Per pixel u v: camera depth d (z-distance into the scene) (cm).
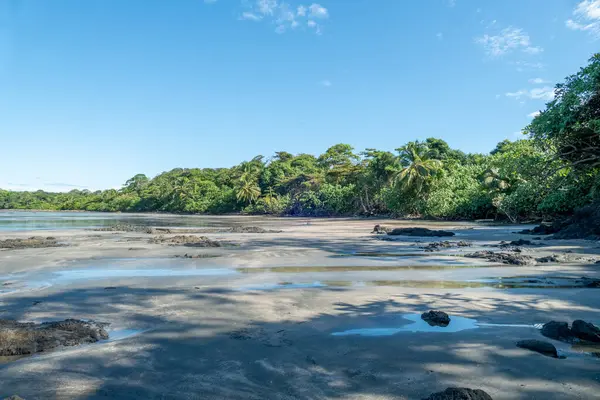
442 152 8431
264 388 351
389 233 2511
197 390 346
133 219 6456
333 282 872
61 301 690
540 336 490
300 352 438
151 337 489
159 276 958
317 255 1402
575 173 2617
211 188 11788
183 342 470
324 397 335
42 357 423
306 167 10556
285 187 9850
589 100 2061
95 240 2148
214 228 3481
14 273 1018
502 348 447
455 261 1227
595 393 338
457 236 2298
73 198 17150
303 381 365
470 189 4747
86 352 437
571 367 392
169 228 3484
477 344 461
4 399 309
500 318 575
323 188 7969
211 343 467
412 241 2014
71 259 1304
